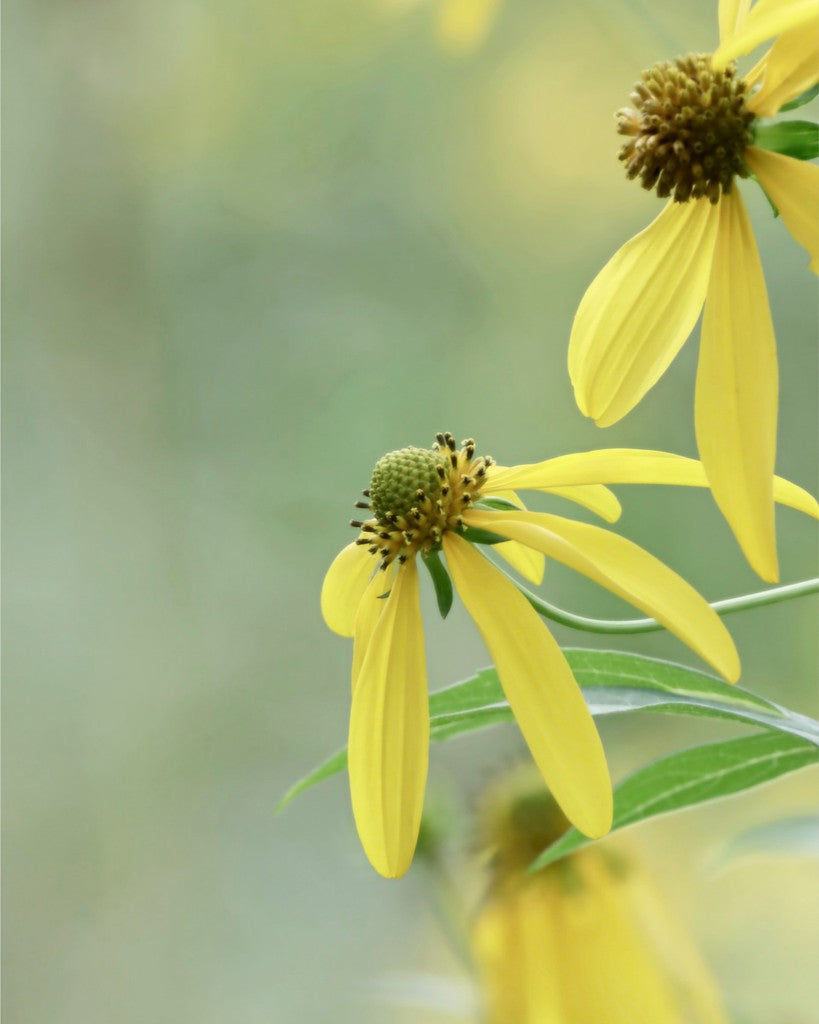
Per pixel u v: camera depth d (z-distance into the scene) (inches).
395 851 18.3
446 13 32.0
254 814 40.8
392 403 41.1
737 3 18.6
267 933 39.0
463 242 41.9
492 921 21.5
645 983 21.2
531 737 18.2
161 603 42.4
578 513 35.9
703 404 18.1
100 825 40.8
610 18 23.9
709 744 18.8
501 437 40.1
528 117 40.9
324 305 42.6
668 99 18.7
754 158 18.5
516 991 21.3
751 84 18.6
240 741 41.6
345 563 19.5
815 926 24.0
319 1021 37.2
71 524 42.8
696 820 26.3
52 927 39.8
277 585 42.2
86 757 41.3
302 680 41.9
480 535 19.0
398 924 37.4
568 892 21.4
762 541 17.8
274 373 42.3
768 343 18.1
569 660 18.7
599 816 17.9
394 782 18.4
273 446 42.0
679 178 18.6
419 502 19.2
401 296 42.2
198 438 42.8
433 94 42.1
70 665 41.9
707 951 23.8
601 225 40.9
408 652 18.8
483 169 41.8
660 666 18.6
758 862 24.5
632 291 18.7
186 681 41.9
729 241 18.4
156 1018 38.6
